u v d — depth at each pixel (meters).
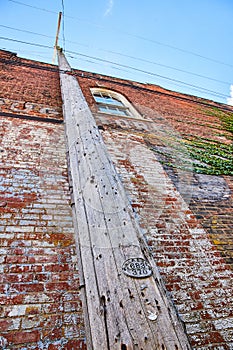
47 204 2.03
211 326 1.56
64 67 4.66
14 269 1.51
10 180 2.14
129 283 1.00
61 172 2.42
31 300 1.38
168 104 5.70
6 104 3.28
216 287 1.83
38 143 2.72
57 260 1.63
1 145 2.50
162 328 0.88
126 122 3.88
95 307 0.95
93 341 0.86
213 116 5.93
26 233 1.74
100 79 5.66
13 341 1.20
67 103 2.84
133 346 0.82
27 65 4.89
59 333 1.28
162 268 1.84
